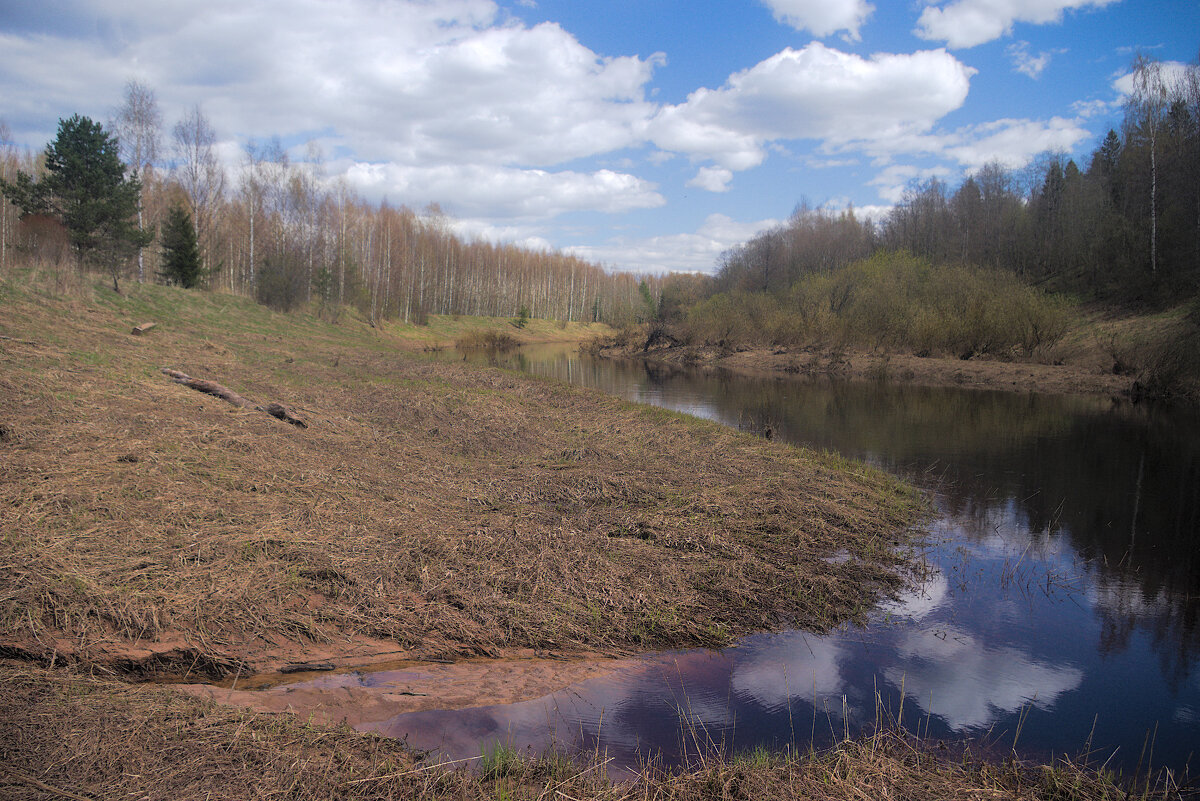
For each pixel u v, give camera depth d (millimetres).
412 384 19656
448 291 77312
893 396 24625
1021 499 11125
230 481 8352
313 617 5746
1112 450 14906
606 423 15844
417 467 10688
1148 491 11609
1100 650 6234
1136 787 4289
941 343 35500
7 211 41969
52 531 6195
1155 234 36031
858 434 16797
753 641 6188
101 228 32500
